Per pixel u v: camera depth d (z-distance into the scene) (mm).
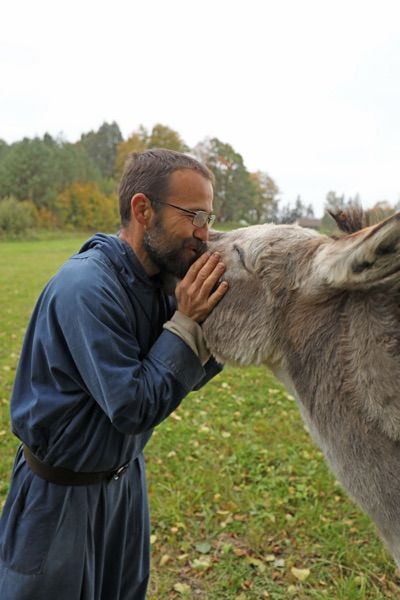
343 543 3717
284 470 4703
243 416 5957
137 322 1960
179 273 2035
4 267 23375
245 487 4418
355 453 1847
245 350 2031
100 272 1837
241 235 2139
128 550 2311
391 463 1790
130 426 1735
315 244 1980
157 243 1938
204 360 2105
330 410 1890
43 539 1912
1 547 1998
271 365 2123
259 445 5160
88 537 2002
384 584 3402
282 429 5539
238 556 3627
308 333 1928
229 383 7090
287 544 3754
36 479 1947
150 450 5055
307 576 3414
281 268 2008
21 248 39875
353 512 4090
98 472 1977
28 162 69812
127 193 1972
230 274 2062
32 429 1870
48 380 1890
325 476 4574
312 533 3826
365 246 1646
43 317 1879
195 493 4293
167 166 1908
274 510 4102
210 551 3686
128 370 1738
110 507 2086
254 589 3352
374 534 3840
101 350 1713
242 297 2039
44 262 26438
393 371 1751
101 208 68375
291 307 1975
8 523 1979
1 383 7035
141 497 2316
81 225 67312
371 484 1833
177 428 5535
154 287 2035
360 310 1832
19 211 56094
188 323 1973
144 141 73375
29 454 1972
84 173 75375
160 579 3439
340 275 1761
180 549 3709
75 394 1852
